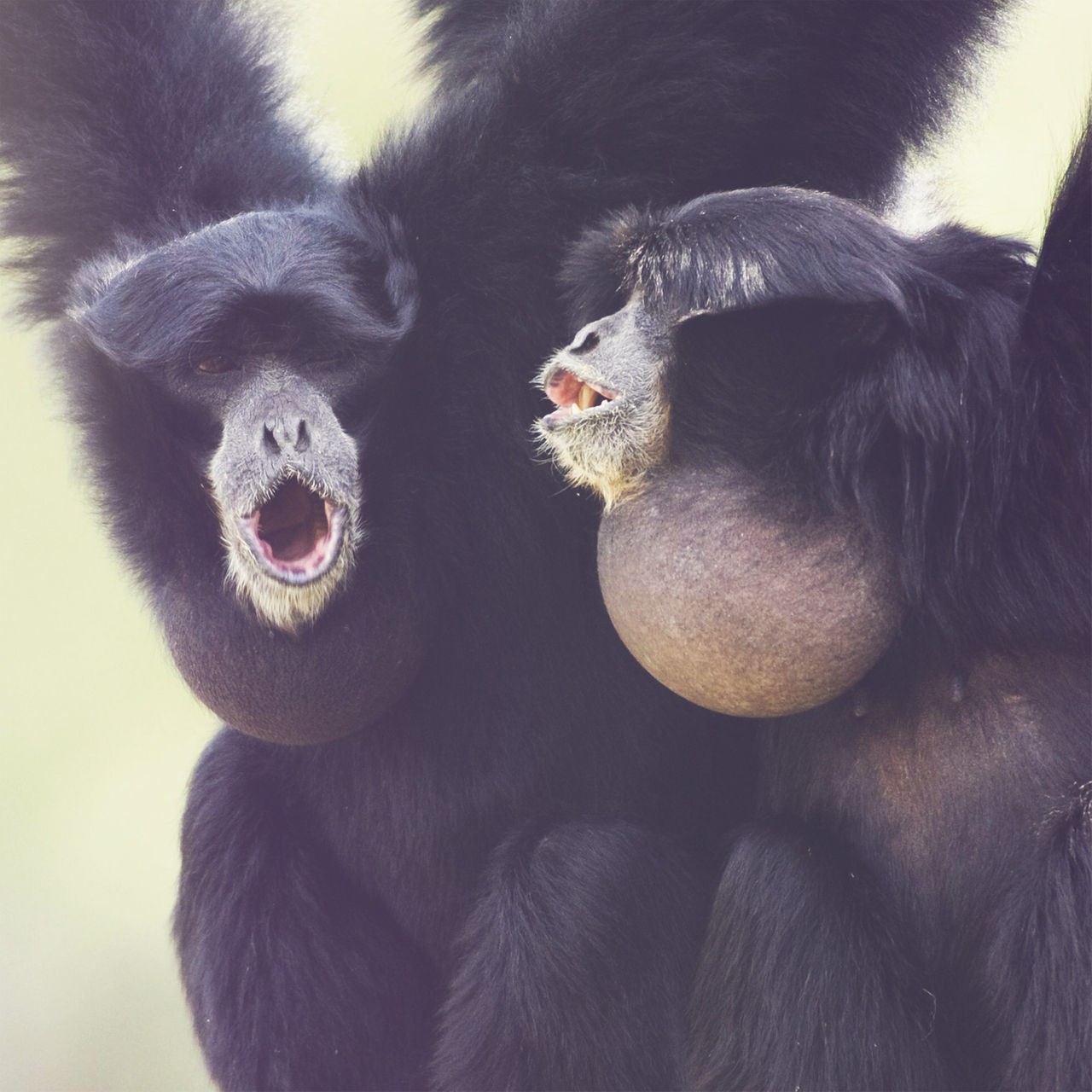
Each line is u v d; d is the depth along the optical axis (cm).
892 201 1775
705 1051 1544
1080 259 1466
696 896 1628
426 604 1631
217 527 1628
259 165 1856
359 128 2831
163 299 1608
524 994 1579
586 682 1666
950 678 1512
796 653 1446
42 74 1828
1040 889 1453
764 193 1497
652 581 1473
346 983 1739
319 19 2072
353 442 1606
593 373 1487
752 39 1620
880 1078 1491
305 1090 1733
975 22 1658
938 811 1520
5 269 1858
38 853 3459
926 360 1454
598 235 1548
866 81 1647
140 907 3303
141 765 3681
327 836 1761
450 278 1658
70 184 1822
